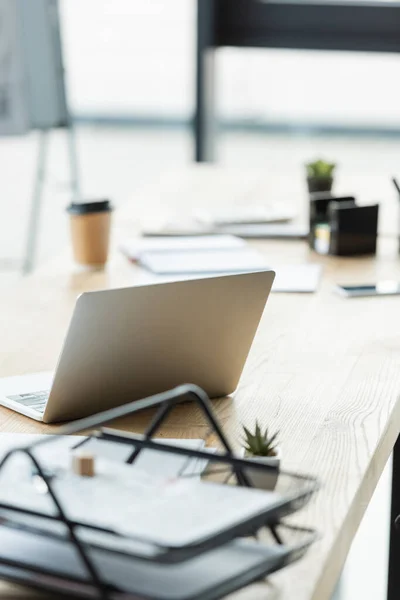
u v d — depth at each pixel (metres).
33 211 4.82
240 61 4.54
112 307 1.30
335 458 1.25
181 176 3.59
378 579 2.57
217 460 1.01
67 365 1.32
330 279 2.23
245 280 1.40
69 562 0.90
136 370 1.39
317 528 1.05
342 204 2.47
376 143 4.59
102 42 4.83
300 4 4.36
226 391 1.50
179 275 2.21
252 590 0.93
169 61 4.78
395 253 2.50
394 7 4.29
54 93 4.20
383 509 2.81
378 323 1.90
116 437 1.04
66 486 0.94
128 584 0.85
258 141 4.68
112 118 4.98
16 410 1.43
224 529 0.84
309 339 1.79
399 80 4.47
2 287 2.15
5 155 5.01
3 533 0.96
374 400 1.48
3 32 4.05
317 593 0.94
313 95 4.57
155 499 0.91
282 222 2.79
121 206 3.03
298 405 1.46
